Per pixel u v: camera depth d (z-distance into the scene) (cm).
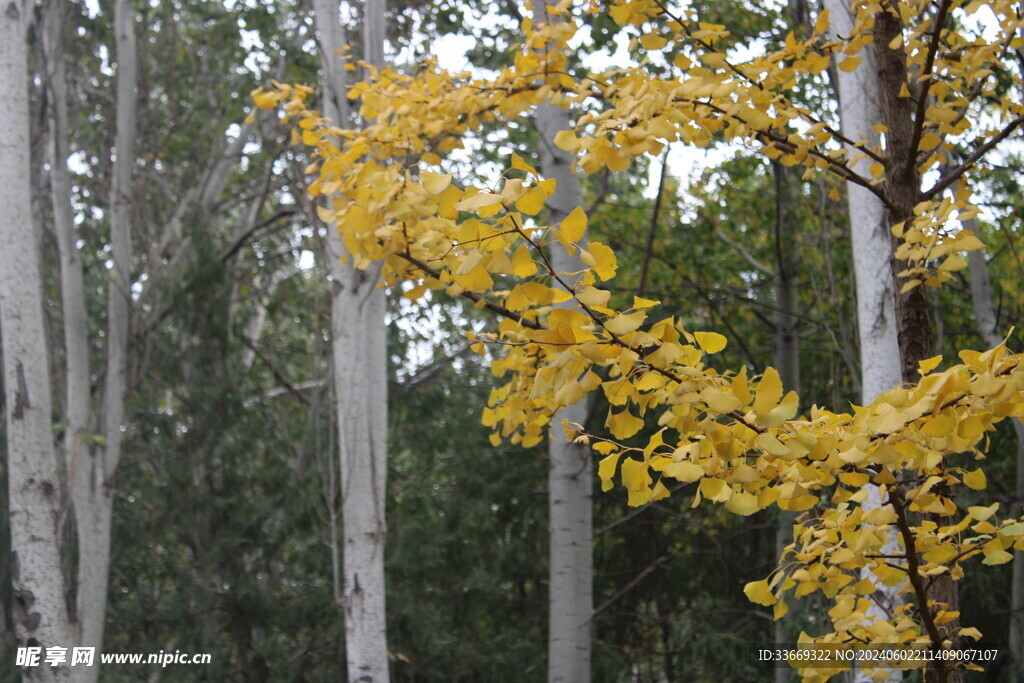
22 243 549
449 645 865
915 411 152
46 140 766
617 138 205
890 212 243
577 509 424
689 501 917
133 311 820
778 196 724
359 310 488
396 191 220
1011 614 605
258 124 952
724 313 915
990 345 464
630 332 147
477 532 932
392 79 318
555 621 420
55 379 797
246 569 927
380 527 481
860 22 240
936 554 199
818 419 175
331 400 592
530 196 141
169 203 1030
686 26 234
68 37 851
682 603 1076
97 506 659
